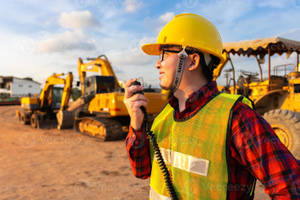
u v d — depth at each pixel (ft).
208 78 2.85
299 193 1.86
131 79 3.18
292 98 17.58
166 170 2.68
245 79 21.18
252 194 2.38
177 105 2.92
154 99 26.55
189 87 2.80
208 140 2.31
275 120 15.24
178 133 2.62
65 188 12.62
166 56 2.96
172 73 2.85
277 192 1.93
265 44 17.79
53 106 50.29
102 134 27.63
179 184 2.53
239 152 2.17
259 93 19.66
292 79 17.65
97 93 31.89
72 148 23.81
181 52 2.76
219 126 2.28
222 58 2.96
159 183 2.84
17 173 15.70
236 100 2.35
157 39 3.22
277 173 1.95
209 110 2.44
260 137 2.06
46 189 12.60
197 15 3.08
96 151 22.00
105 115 28.50
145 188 12.35
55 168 16.66
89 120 32.07
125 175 14.67
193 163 2.39
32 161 18.93
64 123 40.40
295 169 1.95
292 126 14.11
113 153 21.08
